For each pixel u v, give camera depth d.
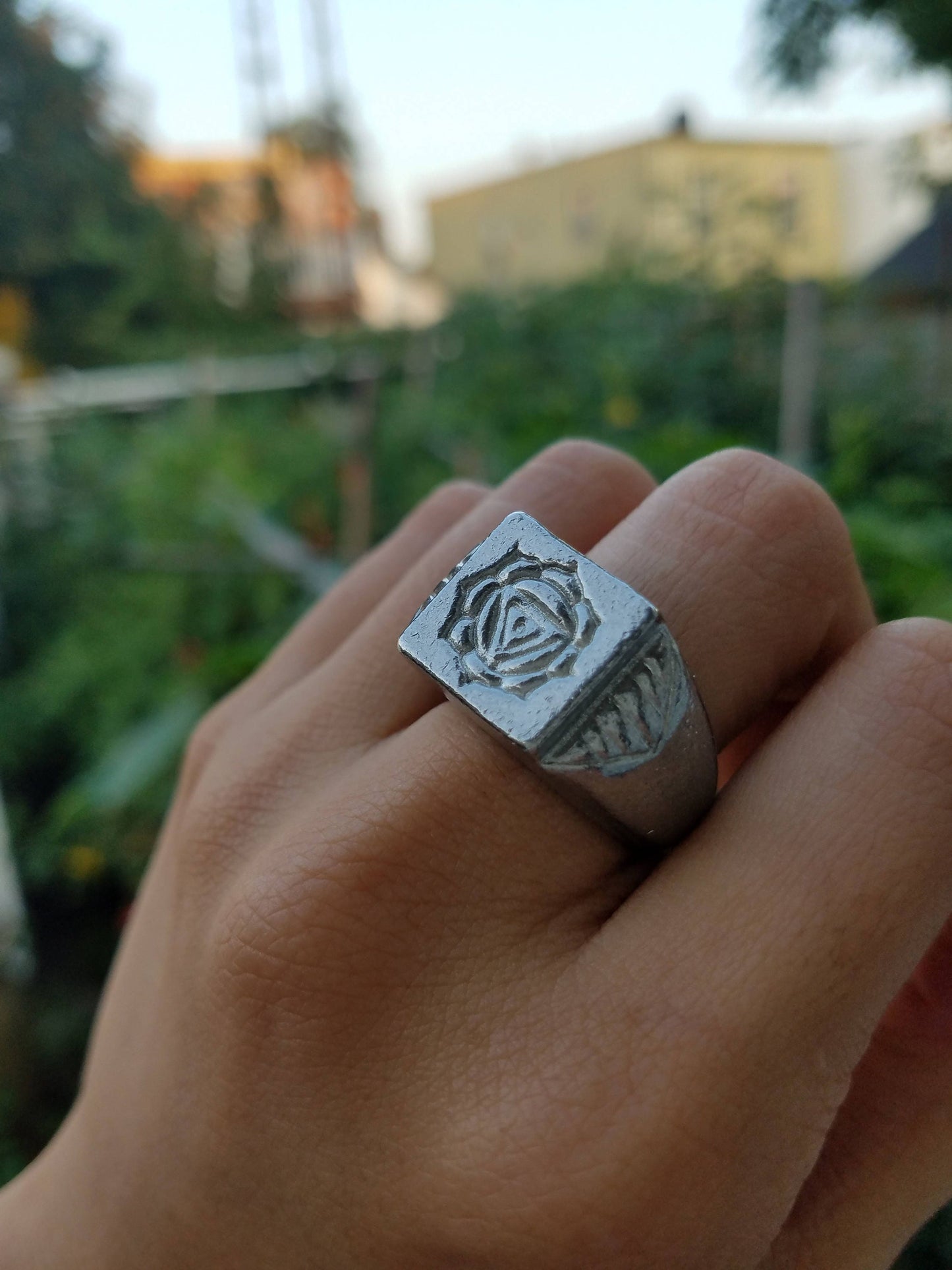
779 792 0.07
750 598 0.08
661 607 0.08
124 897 0.45
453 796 0.08
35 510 0.63
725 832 0.07
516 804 0.08
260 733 0.10
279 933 0.08
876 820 0.07
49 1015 0.39
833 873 0.07
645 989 0.07
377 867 0.08
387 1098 0.07
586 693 0.07
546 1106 0.07
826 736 0.07
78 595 0.55
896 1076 0.08
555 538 0.08
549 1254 0.07
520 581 0.08
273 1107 0.08
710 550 0.08
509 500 0.10
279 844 0.08
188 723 0.32
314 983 0.08
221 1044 0.08
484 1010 0.07
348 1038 0.07
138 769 0.30
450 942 0.08
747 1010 0.07
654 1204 0.07
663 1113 0.07
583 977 0.07
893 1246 0.08
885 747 0.07
